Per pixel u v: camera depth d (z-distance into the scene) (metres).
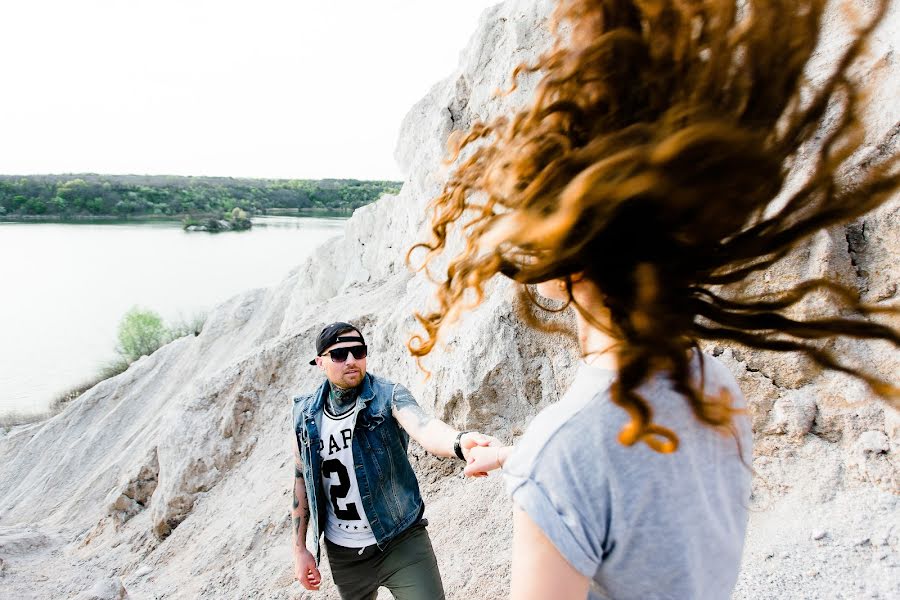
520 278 0.62
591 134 0.62
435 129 6.83
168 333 33.34
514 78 0.79
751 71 0.58
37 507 13.72
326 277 12.16
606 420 0.63
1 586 6.74
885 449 2.41
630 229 0.55
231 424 7.09
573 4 0.69
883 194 0.58
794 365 2.70
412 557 2.47
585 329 0.74
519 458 0.68
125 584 5.96
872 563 2.14
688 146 0.49
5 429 26.88
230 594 4.45
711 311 0.64
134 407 15.98
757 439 2.77
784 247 0.61
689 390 0.62
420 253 7.34
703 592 0.70
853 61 0.58
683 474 0.64
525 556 0.65
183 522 6.67
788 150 0.58
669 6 0.60
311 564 2.63
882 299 2.52
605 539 0.65
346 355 2.44
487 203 0.69
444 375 4.28
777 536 2.40
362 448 2.46
